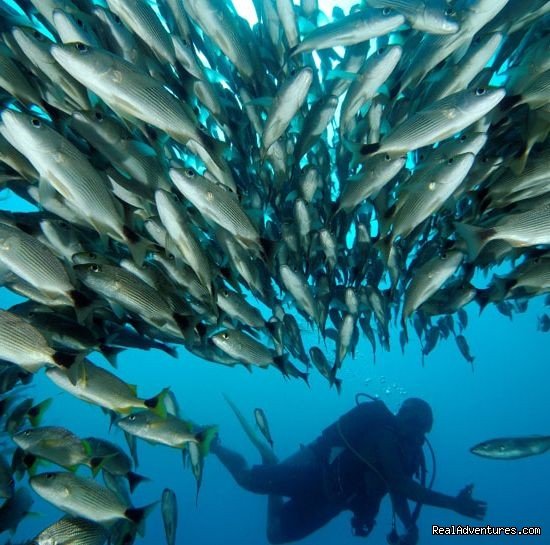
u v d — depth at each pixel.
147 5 1.01
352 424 2.57
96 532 1.14
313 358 1.43
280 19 1.20
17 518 1.32
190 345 1.33
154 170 1.07
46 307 1.16
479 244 1.10
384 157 1.09
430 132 1.01
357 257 1.45
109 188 0.96
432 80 1.10
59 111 1.02
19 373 1.28
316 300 1.34
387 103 1.17
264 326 1.29
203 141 0.99
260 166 1.21
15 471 1.27
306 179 1.27
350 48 1.21
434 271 1.15
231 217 1.03
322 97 1.22
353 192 1.18
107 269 1.02
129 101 0.91
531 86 1.02
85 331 1.14
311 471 3.08
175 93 1.13
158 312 1.08
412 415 2.57
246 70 1.20
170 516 1.30
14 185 1.18
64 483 1.10
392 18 1.01
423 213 1.09
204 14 1.13
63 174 0.91
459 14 1.00
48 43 0.95
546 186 1.09
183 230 0.99
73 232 1.10
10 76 0.97
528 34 1.21
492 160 1.16
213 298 1.08
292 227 1.31
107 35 1.02
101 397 1.07
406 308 1.20
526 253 1.35
